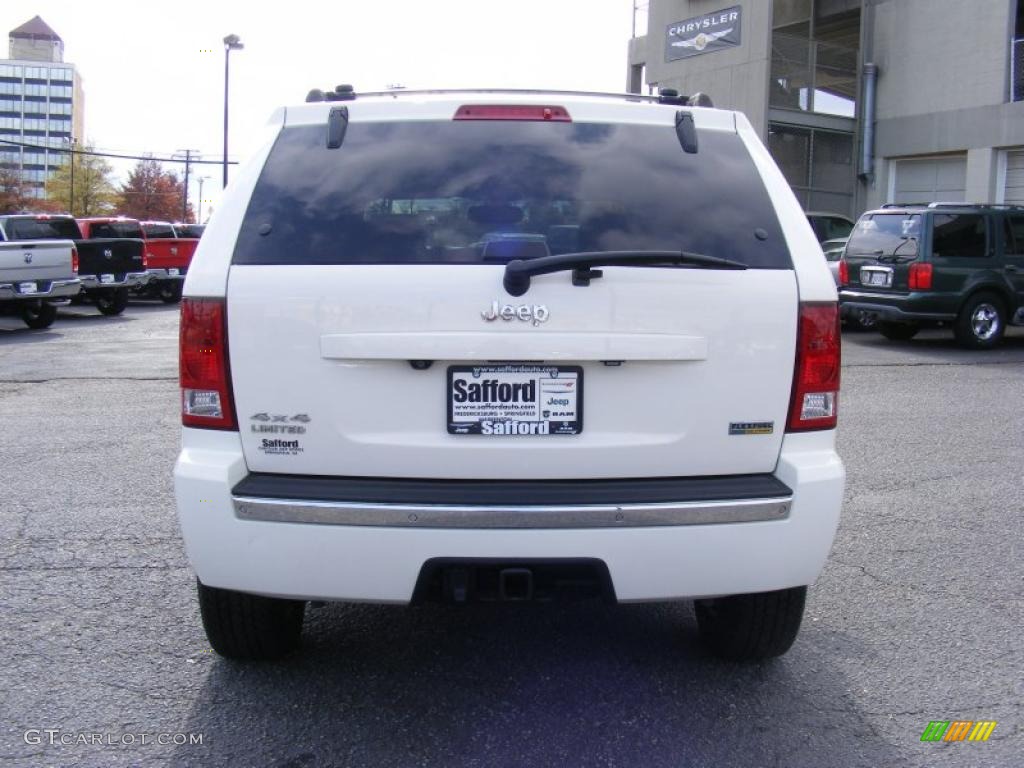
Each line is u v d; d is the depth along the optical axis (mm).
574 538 2953
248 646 3596
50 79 144625
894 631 4121
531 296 2992
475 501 2951
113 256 20781
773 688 3590
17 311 17828
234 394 3061
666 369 3076
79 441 7691
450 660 3814
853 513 5832
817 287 3170
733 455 3131
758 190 3320
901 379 10977
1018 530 5512
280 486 3025
